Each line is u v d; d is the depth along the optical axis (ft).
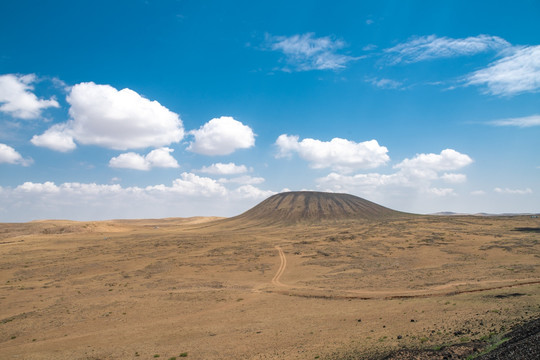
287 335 106.83
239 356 90.99
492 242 298.15
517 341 67.26
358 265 250.16
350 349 85.15
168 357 96.07
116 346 110.73
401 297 150.30
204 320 137.28
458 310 112.88
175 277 239.09
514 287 143.64
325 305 147.43
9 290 206.59
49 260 295.48
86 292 198.49
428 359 67.67
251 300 167.63
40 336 127.54
